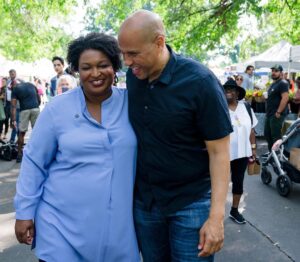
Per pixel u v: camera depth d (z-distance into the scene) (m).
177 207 2.13
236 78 12.73
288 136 6.05
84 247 2.17
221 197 2.00
